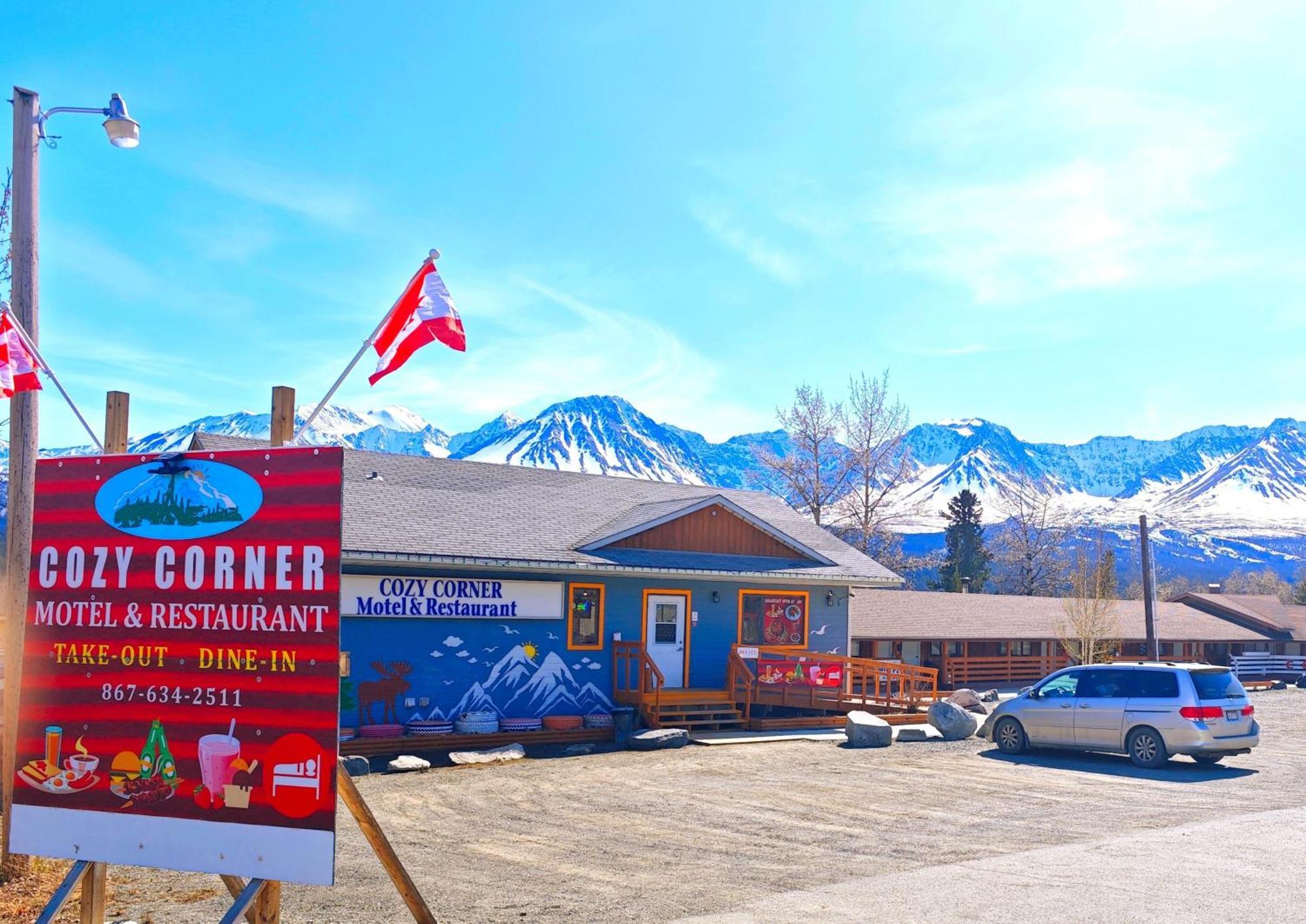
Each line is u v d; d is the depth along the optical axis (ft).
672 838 40.11
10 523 30.91
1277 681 149.69
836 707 82.38
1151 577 135.13
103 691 22.43
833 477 191.62
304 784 20.94
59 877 32.24
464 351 31.86
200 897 31.04
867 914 27.91
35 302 32.55
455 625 71.72
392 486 81.15
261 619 21.58
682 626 83.66
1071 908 28.22
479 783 55.88
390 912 29.32
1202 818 44.01
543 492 90.89
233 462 22.18
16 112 32.86
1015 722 66.80
